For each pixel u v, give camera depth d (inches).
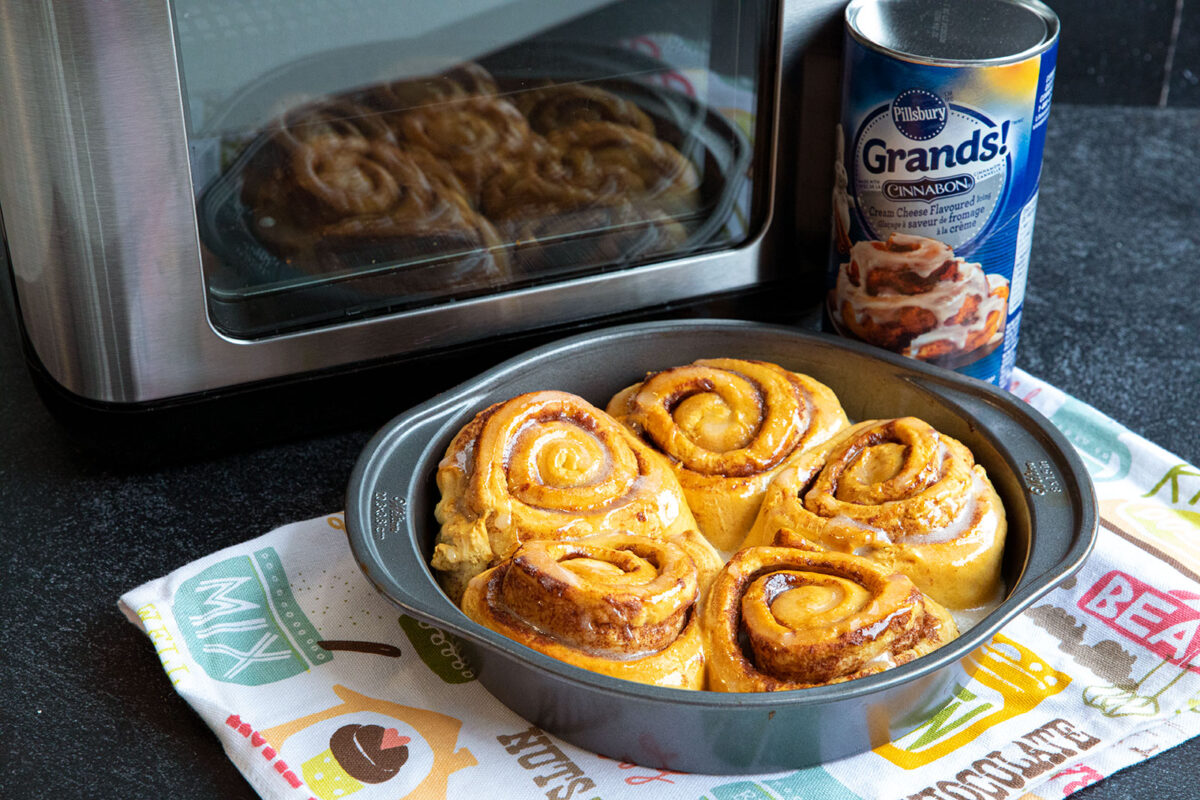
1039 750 31.5
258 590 34.1
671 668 31.0
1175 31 48.6
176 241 34.2
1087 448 37.0
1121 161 46.9
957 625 32.6
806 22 36.1
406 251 35.9
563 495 33.0
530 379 35.3
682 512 33.6
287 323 35.8
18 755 31.9
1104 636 33.2
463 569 32.9
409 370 37.0
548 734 31.9
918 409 35.3
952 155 34.8
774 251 38.3
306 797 30.8
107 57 32.5
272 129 34.1
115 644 33.8
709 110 36.6
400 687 32.6
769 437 34.3
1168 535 35.0
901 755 31.5
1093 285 42.2
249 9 33.0
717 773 31.3
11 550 35.4
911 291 36.1
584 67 35.5
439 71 34.7
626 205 36.9
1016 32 35.4
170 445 36.4
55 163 33.3
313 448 37.6
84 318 34.6
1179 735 31.8
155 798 31.3
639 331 35.9
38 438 37.8
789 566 32.3
